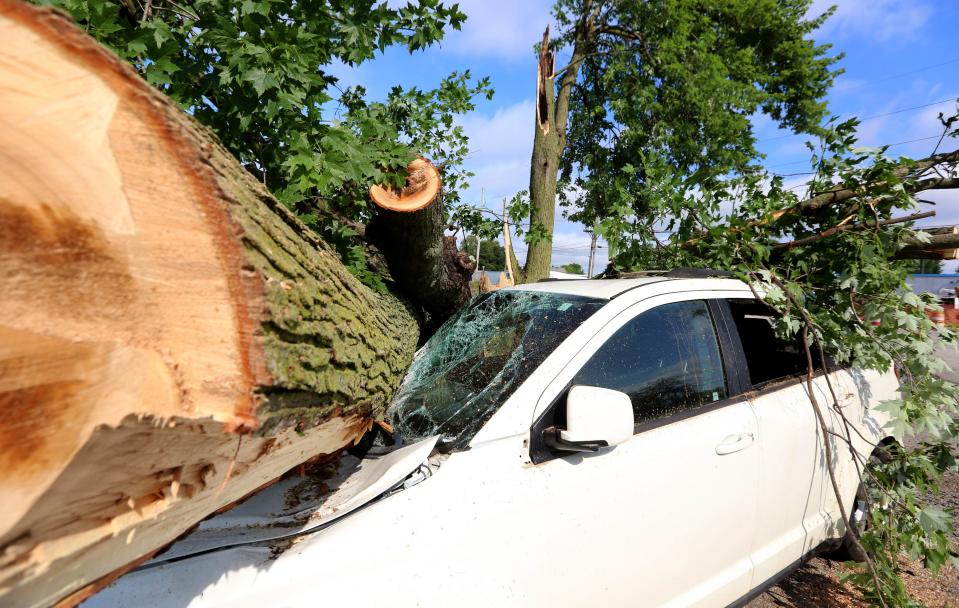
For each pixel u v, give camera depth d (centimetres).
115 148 81
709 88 1082
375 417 194
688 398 209
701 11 1277
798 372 259
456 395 200
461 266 378
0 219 74
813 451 246
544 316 218
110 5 185
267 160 239
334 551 134
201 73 216
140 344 84
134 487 89
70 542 82
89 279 79
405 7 266
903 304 254
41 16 75
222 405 90
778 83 1462
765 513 225
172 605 122
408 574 136
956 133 257
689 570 196
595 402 160
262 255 94
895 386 307
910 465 260
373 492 150
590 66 1248
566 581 159
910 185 268
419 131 387
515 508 155
